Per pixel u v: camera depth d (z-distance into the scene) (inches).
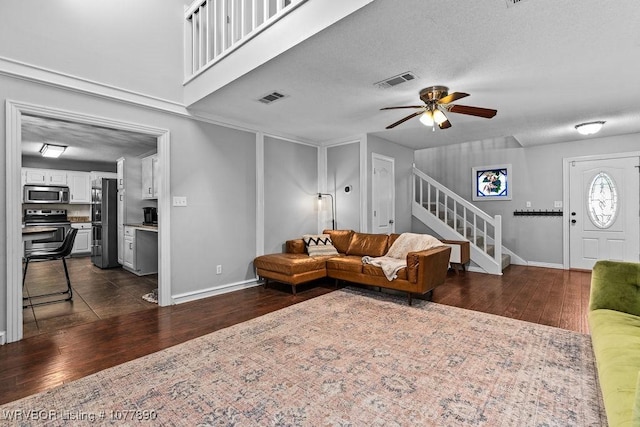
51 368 85.2
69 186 291.7
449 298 148.5
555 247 222.7
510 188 240.4
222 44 125.5
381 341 100.5
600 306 85.6
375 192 206.2
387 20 80.5
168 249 140.1
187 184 147.8
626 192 197.5
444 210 253.3
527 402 69.2
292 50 95.6
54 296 155.9
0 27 101.0
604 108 147.2
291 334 106.3
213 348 96.3
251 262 175.3
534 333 106.3
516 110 150.3
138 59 132.3
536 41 89.7
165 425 62.9
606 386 53.6
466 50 95.1
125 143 209.3
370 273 152.2
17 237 103.6
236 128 168.2
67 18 114.8
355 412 66.4
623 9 75.0
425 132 195.0
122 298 151.6
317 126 179.5
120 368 84.8
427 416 65.0
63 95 113.3
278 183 191.6
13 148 102.6
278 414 65.9
